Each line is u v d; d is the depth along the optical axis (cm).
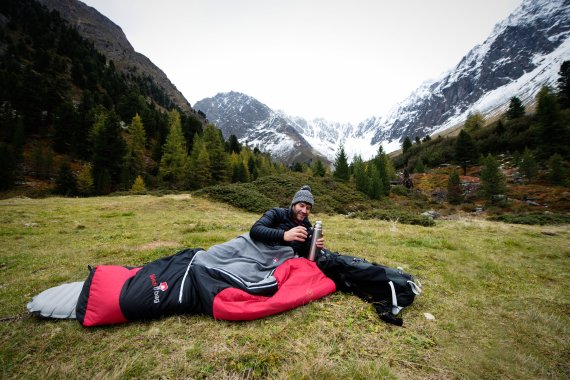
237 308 274
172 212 1680
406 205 3431
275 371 205
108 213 1491
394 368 212
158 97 14850
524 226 1341
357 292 340
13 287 395
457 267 508
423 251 627
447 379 203
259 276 326
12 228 1020
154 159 6569
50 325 273
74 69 9375
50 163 5234
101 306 267
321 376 196
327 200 2777
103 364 216
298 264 354
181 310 284
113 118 5178
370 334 259
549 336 272
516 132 5722
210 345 237
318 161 5931
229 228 1040
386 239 792
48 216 1333
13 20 11256
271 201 2345
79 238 832
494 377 209
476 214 2911
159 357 222
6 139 5738
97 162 4872
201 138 6231
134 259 548
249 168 7425
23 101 6278
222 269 311
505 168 4562
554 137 4203
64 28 12838
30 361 220
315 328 264
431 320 293
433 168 6266
